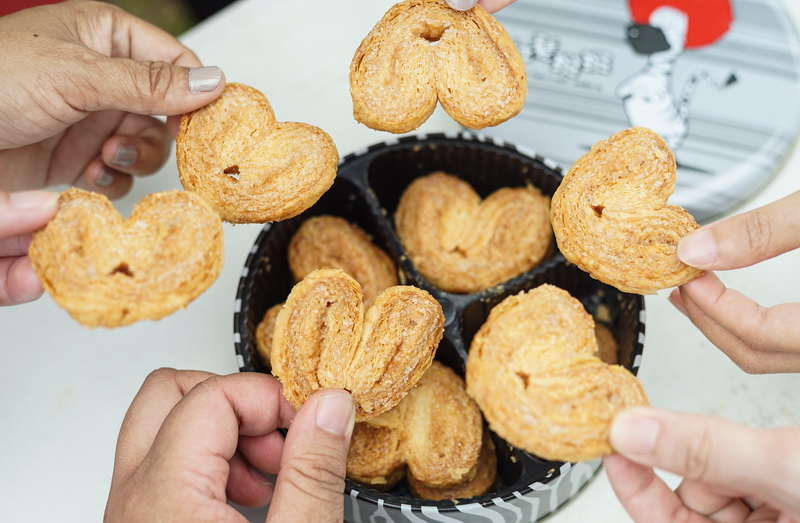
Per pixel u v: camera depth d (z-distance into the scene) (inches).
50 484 16.1
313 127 14.1
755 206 18.4
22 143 16.4
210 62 20.7
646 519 13.3
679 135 19.0
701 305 14.2
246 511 15.4
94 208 12.5
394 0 21.7
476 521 13.8
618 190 13.6
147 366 17.1
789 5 21.2
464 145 17.0
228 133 14.0
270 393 13.9
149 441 14.0
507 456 15.0
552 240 17.0
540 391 12.1
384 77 13.9
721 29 20.4
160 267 12.2
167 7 30.3
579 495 15.5
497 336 12.4
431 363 14.9
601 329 16.1
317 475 12.6
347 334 13.3
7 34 15.4
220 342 17.3
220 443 13.1
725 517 13.4
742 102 19.4
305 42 21.0
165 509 12.4
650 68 20.0
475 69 14.0
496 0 15.6
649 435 11.6
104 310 12.1
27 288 14.6
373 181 17.6
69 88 14.9
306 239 16.7
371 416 13.6
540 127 19.3
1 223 12.3
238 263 18.1
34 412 16.8
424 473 14.8
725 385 16.4
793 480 11.4
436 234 17.0
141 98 14.4
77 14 16.6
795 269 17.5
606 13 20.8
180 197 12.7
